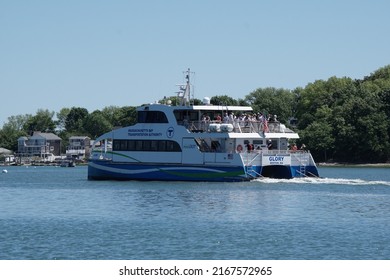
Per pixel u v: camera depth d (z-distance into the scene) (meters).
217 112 144.38
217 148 140.12
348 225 87.44
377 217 93.94
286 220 91.44
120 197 117.31
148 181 143.12
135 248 73.44
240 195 117.31
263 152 136.88
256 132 139.75
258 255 70.25
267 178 137.88
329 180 141.12
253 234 81.06
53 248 73.50
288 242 76.31
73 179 181.12
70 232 82.88
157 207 104.19
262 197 114.81
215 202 108.88
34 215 97.94
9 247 74.00
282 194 119.12
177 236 79.88
